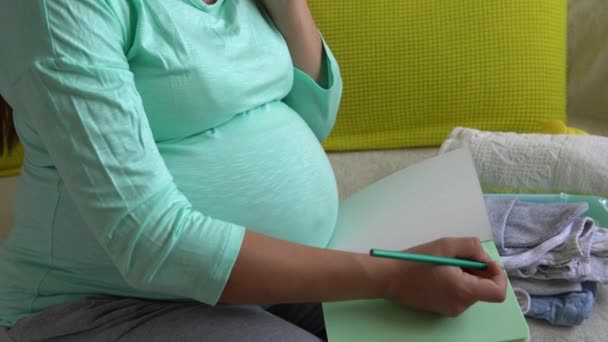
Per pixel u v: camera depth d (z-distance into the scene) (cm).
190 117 75
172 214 66
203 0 82
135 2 70
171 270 66
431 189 95
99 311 75
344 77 135
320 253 72
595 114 152
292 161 83
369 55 133
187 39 73
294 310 89
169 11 73
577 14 149
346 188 128
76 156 63
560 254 92
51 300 79
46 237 76
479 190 91
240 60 80
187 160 75
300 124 90
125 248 65
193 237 66
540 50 131
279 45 89
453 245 75
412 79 133
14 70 64
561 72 136
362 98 136
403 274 72
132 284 68
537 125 131
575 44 151
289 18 94
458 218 88
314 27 100
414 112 135
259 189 79
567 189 107
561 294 91
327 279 71
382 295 73
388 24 133
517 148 111
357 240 91
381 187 100
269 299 70
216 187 76
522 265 91
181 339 70
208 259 66
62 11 62
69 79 62
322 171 88
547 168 108
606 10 145
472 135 116
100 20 65
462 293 70
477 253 74
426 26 132
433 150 136
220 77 76
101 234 65
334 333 73
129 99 65
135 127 65
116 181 64
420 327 73
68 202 73
